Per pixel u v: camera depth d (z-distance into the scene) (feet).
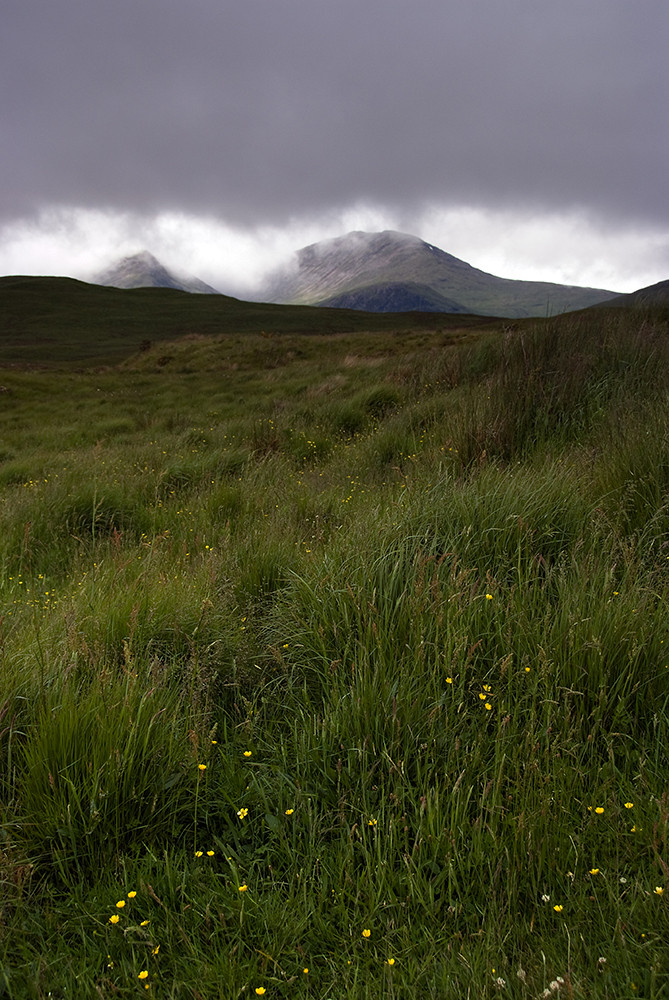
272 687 8.86
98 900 5.75
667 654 7.64
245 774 7.14
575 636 7.73
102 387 91.45
